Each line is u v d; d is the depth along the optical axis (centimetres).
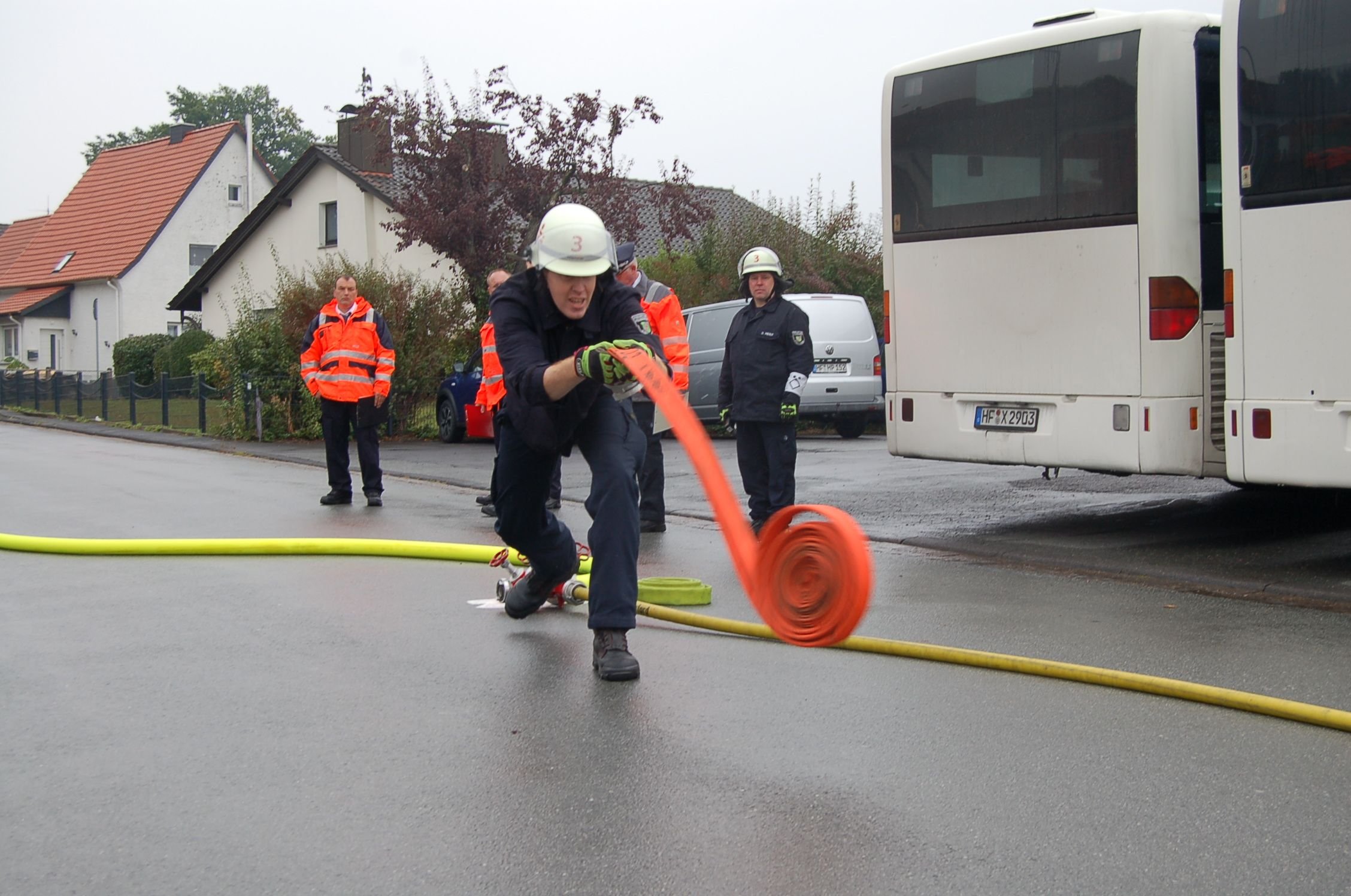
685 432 432
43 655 579
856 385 1888
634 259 852
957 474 1338
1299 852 358
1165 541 894
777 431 933
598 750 445
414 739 458
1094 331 886
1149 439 860
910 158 990
